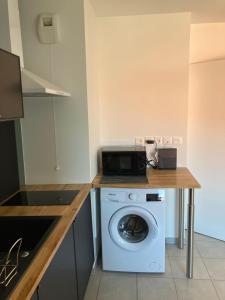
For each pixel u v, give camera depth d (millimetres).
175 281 2441
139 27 2791
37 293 1156
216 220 3115
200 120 3031
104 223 2477
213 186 3074
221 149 2965
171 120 2896
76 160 2424
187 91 2828
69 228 1704
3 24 1970
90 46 2473
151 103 2895
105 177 2619
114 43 2842
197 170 3135
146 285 2400
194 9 2613
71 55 2285
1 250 1662
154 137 2943
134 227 2570
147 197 2365
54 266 1403
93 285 2414
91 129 2492
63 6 2225
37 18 2238
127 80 2889
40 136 2412
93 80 2617
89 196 2461
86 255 2289
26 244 1664
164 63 2818
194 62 3029
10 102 1536
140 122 2938
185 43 2764
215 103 2924
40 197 2129
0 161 2055
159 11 2668
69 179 2455
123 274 2561
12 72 1558
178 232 3045
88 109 2365
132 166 2613
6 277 1081
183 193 2932
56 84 2330
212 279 2457
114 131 2986
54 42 2262
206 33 3014
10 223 1697
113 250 2516
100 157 2938
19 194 2217
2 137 2094
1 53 1432
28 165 2459
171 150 2848
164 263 2494
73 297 1793
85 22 2262
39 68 2320
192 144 3111
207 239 3152
